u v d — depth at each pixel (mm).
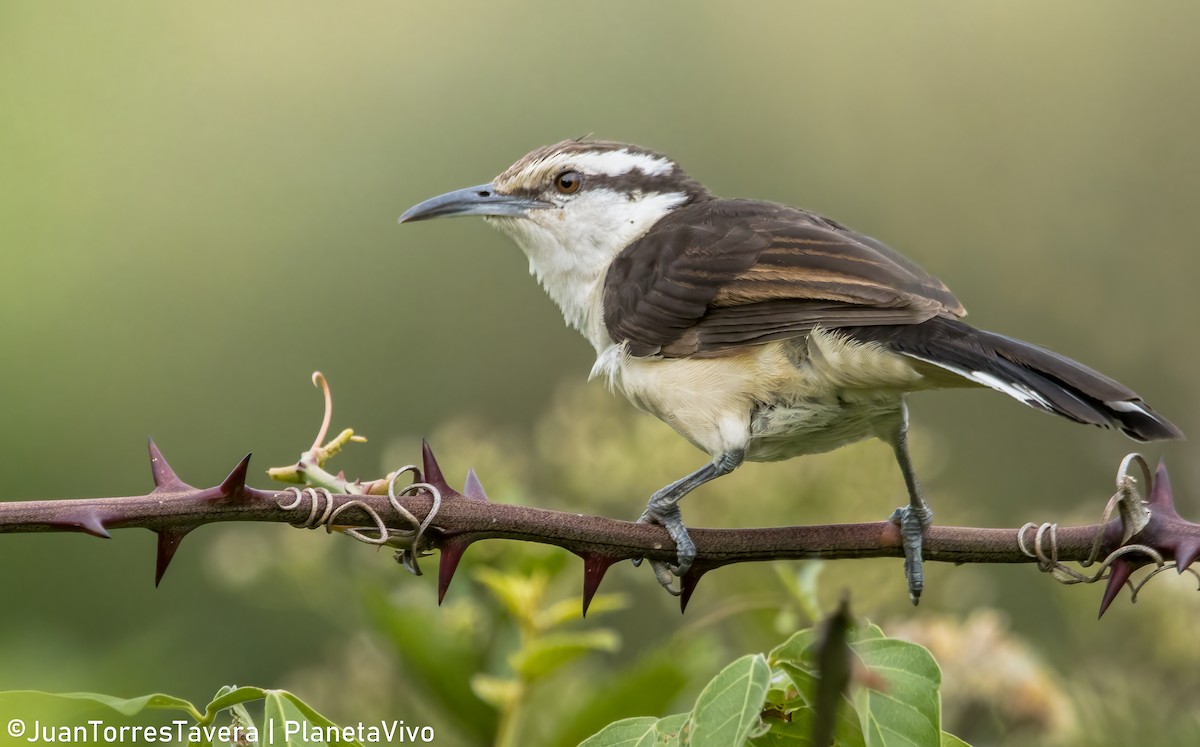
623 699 7559
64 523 5223
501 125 18078
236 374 16750
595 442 10148
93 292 16750
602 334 9273
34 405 15859
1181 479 13906
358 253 17547
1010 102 17531
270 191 17828
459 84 18312
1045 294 16797
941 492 12062
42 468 15500
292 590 9742
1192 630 8734
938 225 17312
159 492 5453
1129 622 8875
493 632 8516
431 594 8727
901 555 6703
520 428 16719
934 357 7293
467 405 16797
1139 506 6133
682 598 6758
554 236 10031
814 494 10094
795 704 5668
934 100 17672
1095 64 17500
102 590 12523
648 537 6492
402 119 18203
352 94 18312
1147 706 8594
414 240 17469
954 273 17156
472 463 9742
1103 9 17562
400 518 5918
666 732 5523
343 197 17734
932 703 5340
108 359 16344
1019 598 11703
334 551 10391
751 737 5633
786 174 17734
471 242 17516
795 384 7977
